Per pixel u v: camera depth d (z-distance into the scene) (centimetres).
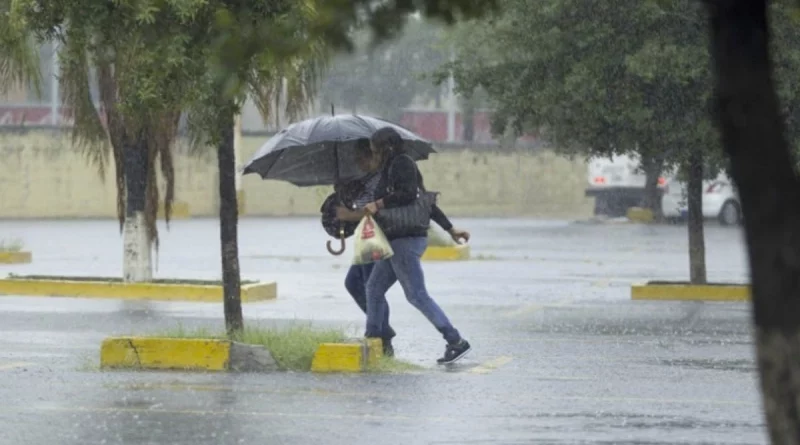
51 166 10588
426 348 3519
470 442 2231
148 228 5006
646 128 4575
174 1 2527
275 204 11700
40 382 2883
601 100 4528
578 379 2961
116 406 2591
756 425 2391
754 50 1174
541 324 4125
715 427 2369
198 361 3059
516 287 5488
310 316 4325
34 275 5338
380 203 3086
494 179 12275
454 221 11281
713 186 10488
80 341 3641
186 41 2620
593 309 4609
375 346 3111
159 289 4897
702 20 4359
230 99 2788
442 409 2558
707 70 4356
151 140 4919
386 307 3209
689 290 4975
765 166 1159
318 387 2817
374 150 3136
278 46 1870
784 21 4116
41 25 2816
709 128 4481
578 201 12575
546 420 2441
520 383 2894
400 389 2802
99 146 4956
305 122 3378
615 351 3462
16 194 10525
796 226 1148
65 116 4894
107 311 4438
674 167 5538
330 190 6669
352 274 3303
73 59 2839
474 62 4897
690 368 3142
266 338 3112
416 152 3500
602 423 2408
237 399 2667
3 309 4481
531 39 4603
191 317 4266
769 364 1146
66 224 9906
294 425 2389
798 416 1134
